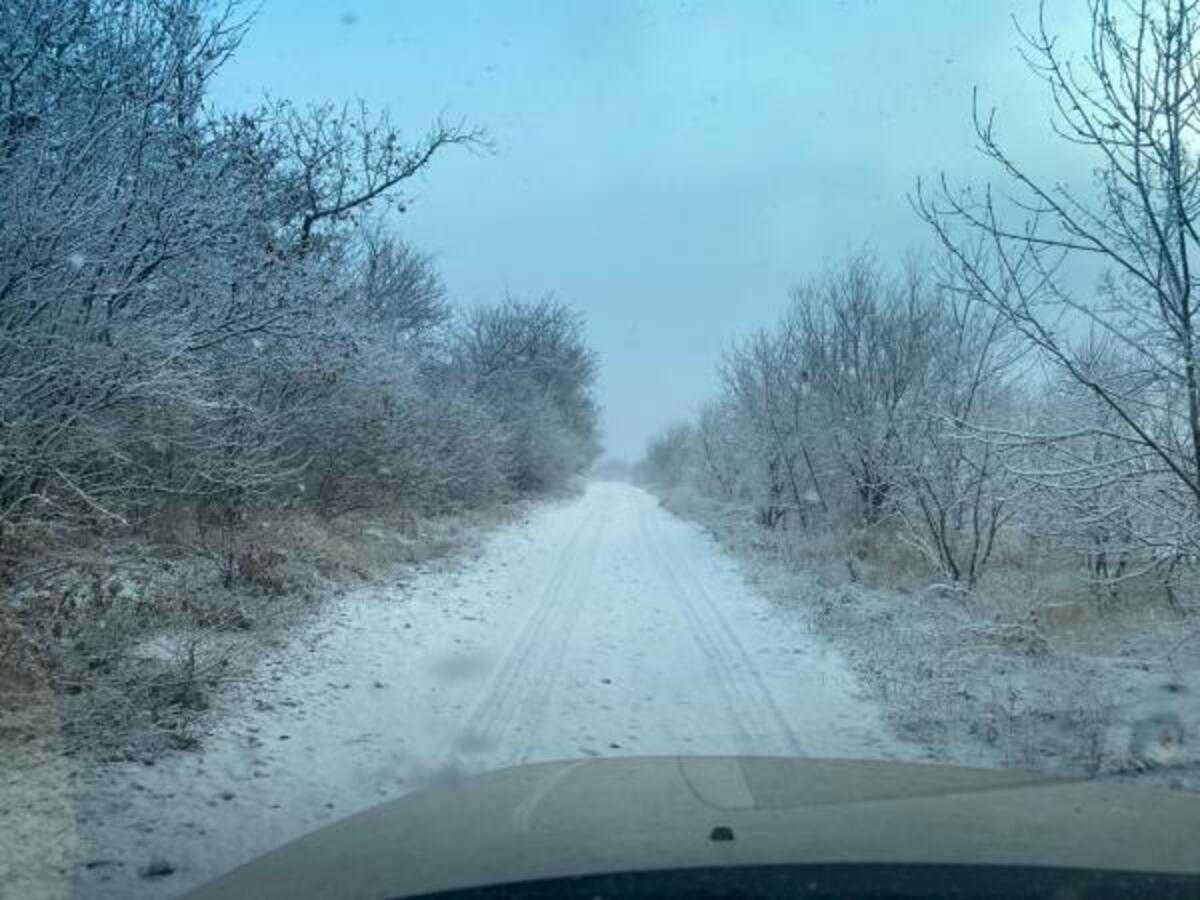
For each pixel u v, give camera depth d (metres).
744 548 22.47
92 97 9.87
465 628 12.45
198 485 13.17
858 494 19.88
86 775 6.32
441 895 2.84
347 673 9.65
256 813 5.95
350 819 3.94
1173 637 10.57
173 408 10.88
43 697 7.43
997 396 14.62
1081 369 9.09
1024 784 4.23
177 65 10.95
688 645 11.75
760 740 7.75
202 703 7.92
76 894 4.66
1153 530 10.16
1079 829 3.44
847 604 14.15
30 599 8.72
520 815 3.67
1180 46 7.87
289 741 7.45
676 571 19.50
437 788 4.43
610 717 8.42
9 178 8.80
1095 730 7.53
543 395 41.06
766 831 3.38
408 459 20.31
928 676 9.60
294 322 12.37
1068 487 9.64
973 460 14.21
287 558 13.58
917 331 17.55
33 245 8.76
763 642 11.98
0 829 5.36
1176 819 3.64
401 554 17.66
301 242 16.00
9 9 9.16
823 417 20.03
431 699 9.00
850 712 8.66
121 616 9.30
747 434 26.94
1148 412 9.68
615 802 3.85
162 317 10.31
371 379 17.72
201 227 10.55
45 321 9.27
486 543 21.95
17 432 8.82
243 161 12.40
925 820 3.54
